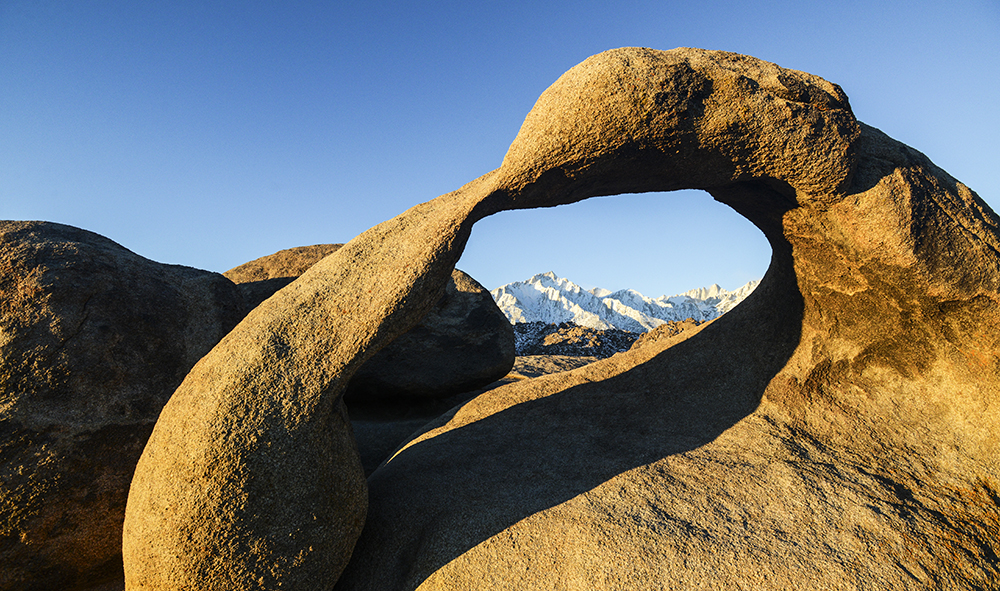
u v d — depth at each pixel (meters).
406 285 2.56
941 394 3.02
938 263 2.76
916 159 2.94
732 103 2.59
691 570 2.24
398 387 5.39
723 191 3.22
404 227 2.89
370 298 2.59
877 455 2.86
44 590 2.70
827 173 2.70
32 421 2.63
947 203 2.83
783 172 2.78
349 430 2.70
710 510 2.56
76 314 2.92
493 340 5.71
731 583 2.18
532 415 3.71
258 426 2.35
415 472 3.20
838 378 3.28
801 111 2.62
